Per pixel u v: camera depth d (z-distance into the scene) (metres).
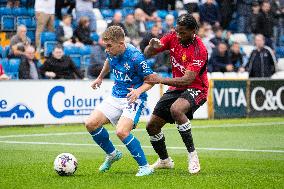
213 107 38.12
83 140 26.55
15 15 41.41
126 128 16.44
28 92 33.22
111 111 16.88
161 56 38.88
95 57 36.78
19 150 22.89
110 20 43.34
